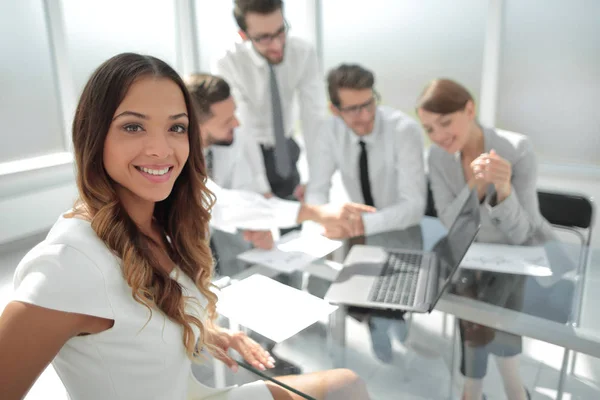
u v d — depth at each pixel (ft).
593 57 6.57
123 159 2.23
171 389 2.48
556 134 7.07
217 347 2.80
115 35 9.33
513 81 7.29
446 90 5.16
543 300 3.25
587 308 3.14
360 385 2.49
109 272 2.16
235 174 6.00
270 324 3.04
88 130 2.19
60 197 8.11
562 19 6.66
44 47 8.20
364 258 4.00
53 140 8.54
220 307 3.25
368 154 6.24
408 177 5.83
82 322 2.06
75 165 2.30
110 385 2.27
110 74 2.17
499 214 4.45
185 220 2.81
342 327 3.00
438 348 2.76
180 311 2.41
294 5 9.05
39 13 8.04
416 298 3.30
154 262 2.42
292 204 4.87
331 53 9.07
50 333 1.95
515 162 5.06
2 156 7.86
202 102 5.17
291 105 7.22
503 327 2.94
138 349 2.26
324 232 4.67
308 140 7.34
